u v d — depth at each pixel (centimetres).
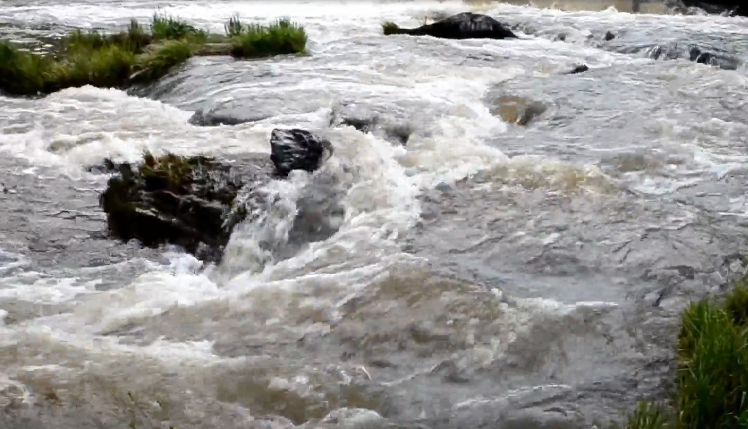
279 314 550
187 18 1942
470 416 444
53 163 870
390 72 1253
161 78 1263
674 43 1511
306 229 705
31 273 640
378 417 444
